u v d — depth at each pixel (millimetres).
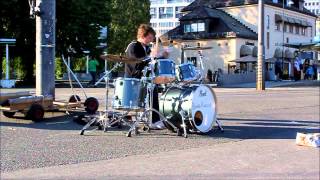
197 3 68438
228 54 57812
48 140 8453
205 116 9297
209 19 59281
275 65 59250
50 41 12305
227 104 16250
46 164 6559
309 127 10609
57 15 34344
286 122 11477
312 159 7062
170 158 7035
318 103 17094
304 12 71375
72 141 8367
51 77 12344
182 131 9320
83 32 35906
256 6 62125
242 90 26719
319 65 56219
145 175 5953
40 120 10859
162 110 9289
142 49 9547
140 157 7102
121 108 9000
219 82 37562
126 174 6004
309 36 72938
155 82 9227
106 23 37781
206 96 9266
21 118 11273
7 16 33188
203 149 7789
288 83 37094
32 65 36812
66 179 5727
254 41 60156
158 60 9266
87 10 35250
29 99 11117
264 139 8883
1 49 35000
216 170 6273
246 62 55719
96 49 36906
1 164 6516
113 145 8039
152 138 8789
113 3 58594
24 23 33188
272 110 14352
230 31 57781
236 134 9461
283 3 67125
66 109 11859
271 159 7027
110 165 6527
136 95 9031
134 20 59469
